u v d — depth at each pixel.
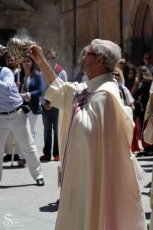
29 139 9.55
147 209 7.97
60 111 5.58
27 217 7.75
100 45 5.11
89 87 5.17
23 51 5.79
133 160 5.05
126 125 5.01
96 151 4.97
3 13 35.84
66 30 34.62
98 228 4.93
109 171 4.97
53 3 35.72
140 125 12.94
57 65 11.81
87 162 4.95
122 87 11.16
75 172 5.04
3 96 9.23
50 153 12.36
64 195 5.04
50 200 8.66
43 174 10.69
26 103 9.49
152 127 6.00
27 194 9.08
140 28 26.39
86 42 31.88
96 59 5.11
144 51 26.42
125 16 26.80
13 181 10.08
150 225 5.90
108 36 28.77
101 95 5.00
